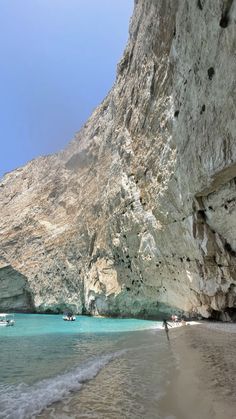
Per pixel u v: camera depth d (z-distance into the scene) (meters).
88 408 7.74
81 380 10.29
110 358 13.82
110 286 34.91
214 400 7.15
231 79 10.44
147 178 25.02
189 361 11.60
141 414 7.19
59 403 8.18
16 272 50.44
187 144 15.66
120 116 33.72
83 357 14.49
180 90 15.76
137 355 14.27
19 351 16.52
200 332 19.00
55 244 46.91
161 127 21.23
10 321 31.59
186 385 8.84
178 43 14.77
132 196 28.09
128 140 29.58
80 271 42.00
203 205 16.84
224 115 11.44
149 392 8.70
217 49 10.91
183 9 13.34
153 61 22.44
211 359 11.48
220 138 12.06
